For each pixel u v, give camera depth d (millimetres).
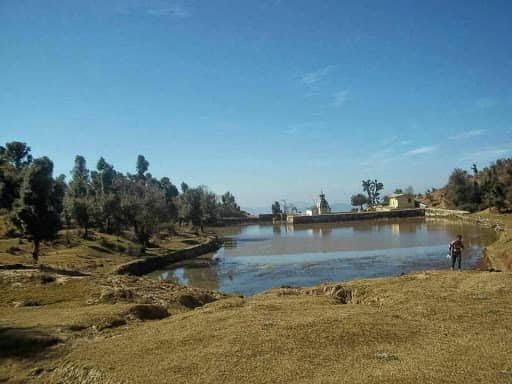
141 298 31922
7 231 78312
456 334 16188
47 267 45906
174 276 64750
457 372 12297
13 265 43938
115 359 16406
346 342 15742
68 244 79625
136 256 75062
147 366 15141
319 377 12758
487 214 138125
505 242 58562
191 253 91188
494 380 11648
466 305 20484
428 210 185625
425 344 15180
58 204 60344
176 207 146500
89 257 68438
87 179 173125
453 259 36844
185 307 32000
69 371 16250
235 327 18469
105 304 29125
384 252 75375
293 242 110188
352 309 21391
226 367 14141
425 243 84875
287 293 30688
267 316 20344
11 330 21609
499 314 18547
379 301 24391
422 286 25766
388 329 17000
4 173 68938
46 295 31672
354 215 194000
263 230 176875
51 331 21141
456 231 107188
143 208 94250
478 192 170000
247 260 79125
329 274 57312
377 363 13523
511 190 134125
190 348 16469
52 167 98000
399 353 14359
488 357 13391
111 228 103250
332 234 127938
